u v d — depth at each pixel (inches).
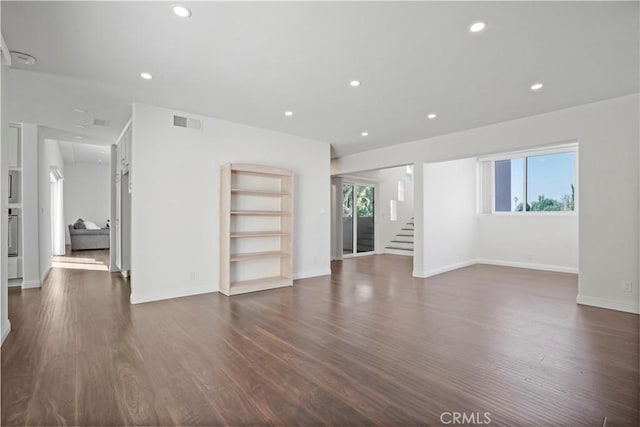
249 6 84.8
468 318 140.5
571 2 82.5
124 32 97.6
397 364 96.5
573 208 265.3
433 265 249.8
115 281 214.1
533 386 84.1
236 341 113.7
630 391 81.8
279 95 149.9
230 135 193.8
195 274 180.5
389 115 178.5
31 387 83.2
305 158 232.5
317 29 95.8
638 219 146.3
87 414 72.2
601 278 156.6
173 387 83.4
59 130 211.0
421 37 100.0
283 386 84.0
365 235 378.0
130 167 178.2
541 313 147.9
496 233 305.7
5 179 113.1
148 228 165.2
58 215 374.6
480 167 317.4
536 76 128.3
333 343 112.2
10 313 145.7
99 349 106.7
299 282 216.5
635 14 87.3
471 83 135.3
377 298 174.9
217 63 117.9
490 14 88.2
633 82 133.5
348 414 72.3
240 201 199.2
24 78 130.1
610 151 152.7
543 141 173.5
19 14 88.2
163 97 153.2
